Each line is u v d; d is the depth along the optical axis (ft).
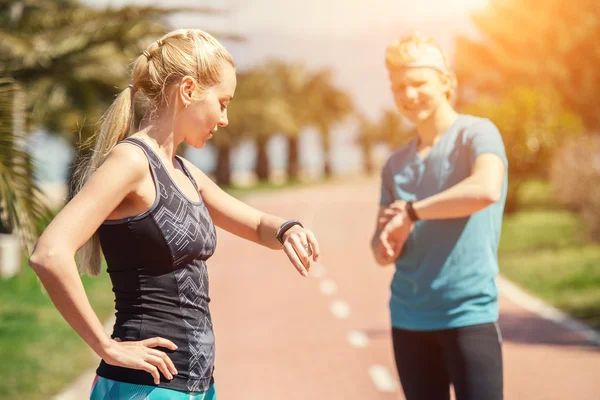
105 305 43.21
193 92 8.99
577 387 24.75
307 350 30.76
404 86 13.78
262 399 23.97
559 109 97.86
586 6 126.41
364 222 104.47
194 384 8.92
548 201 125.90
